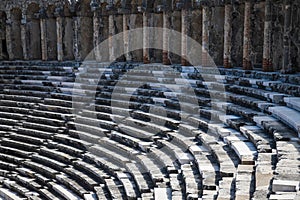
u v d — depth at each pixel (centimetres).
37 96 2431
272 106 1456
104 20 2616
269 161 1064
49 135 2045
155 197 1178
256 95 1634
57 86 2477
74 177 1692
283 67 1738
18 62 2869
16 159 1975
